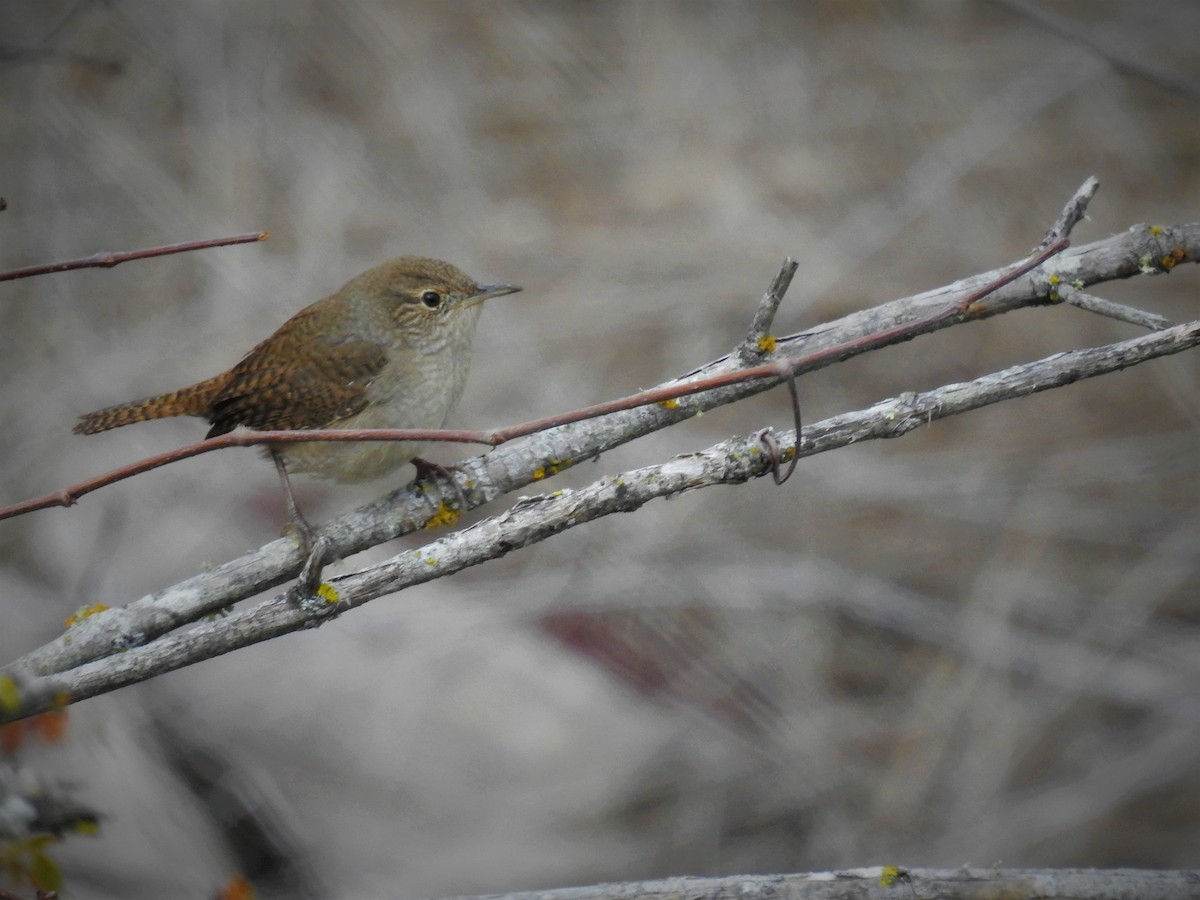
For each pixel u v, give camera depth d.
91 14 15.86
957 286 6.56
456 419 13.18
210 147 15.27
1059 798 10.70
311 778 9.81
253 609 5.52
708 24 17.73
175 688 10.08
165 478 12.24
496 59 17.08
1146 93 17.38
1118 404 14.51
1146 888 5.50
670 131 16.42
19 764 6.18
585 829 9.95
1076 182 16.34
